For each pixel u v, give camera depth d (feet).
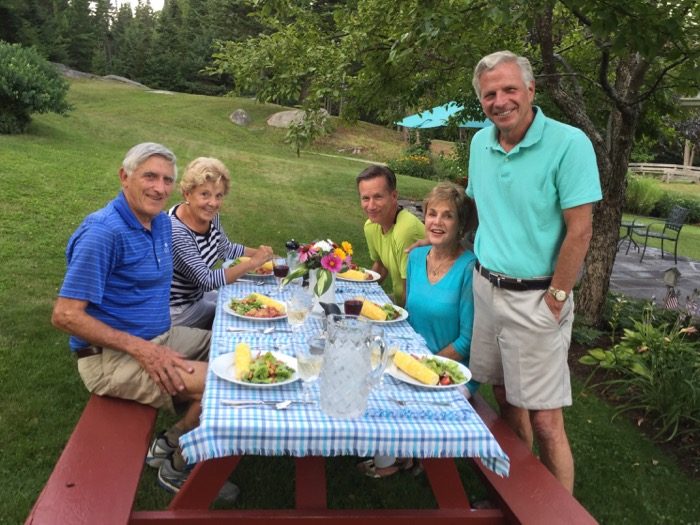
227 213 31.24
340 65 17.58
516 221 8.16
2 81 40.81
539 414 8.44
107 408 8.23
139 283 8.62
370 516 7.17
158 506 8.72
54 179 31.32
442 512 7.30
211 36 128.98
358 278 12.51
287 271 11.53
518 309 8.20
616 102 16.29
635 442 12.01
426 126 35.40
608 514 9.55
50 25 123.44
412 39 14.32
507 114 7.79
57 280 18.22
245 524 7.03
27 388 11.68
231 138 71.00
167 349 8.38
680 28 12.73
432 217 9.46
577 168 7.59
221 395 6.34
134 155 8.31
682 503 10.07
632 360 13.82
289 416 5.94
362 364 5.91
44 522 5.77
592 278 18.44
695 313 16.29
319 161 62.44
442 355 9.68
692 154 104.68
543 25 15.87
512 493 7.11
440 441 5.90
